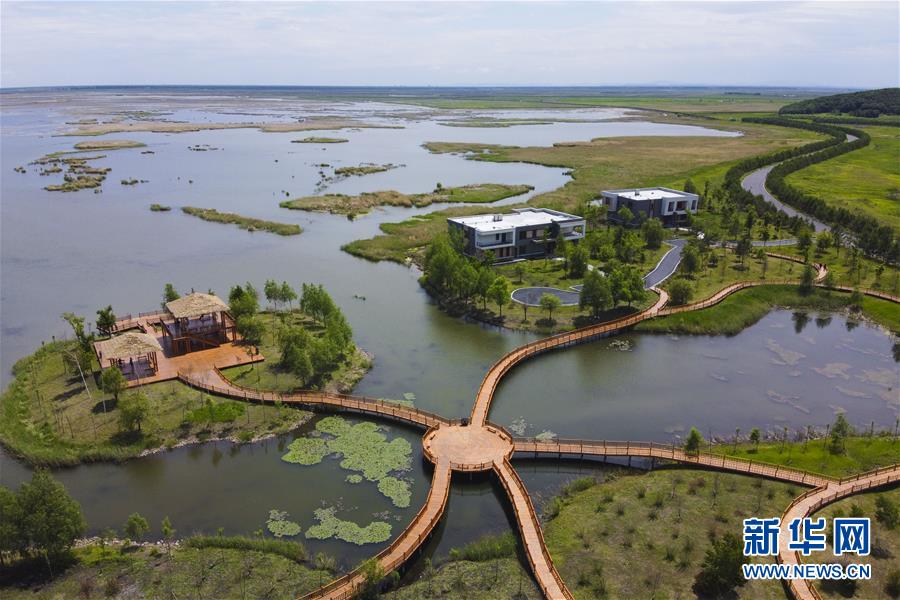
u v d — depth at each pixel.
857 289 116.69
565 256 132.88
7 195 198.88
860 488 61.16
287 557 53.25
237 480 64.88
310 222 173.88
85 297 117.06
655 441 73.44
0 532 49.38
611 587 49.09
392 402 79.81
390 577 50.81
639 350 98.25
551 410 80.25
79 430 71.62
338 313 95.94
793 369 92.62
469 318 108.50
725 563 47.81
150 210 184.12
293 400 78.25
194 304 90.75
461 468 64.50
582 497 61.78
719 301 113.50
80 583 49.47
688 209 168.75
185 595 48.41
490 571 51.84
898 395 85.06
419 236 156.00
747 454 69.25
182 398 78.06
